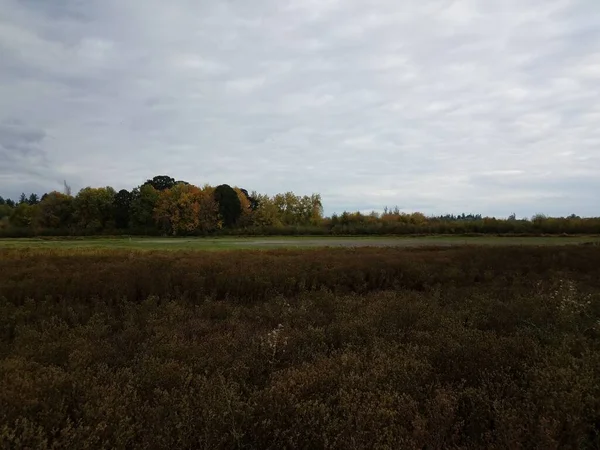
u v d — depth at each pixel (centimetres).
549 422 372
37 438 332
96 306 984
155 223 7031
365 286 1376
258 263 1505
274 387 430
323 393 443
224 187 7375
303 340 657
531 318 775
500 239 4038
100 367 520
